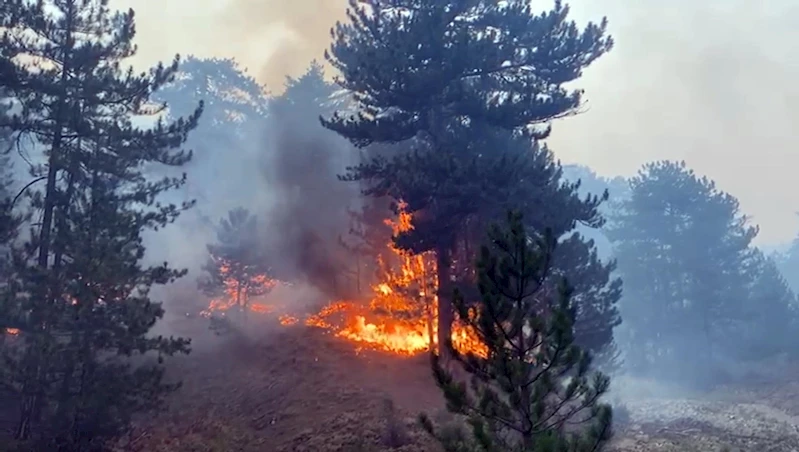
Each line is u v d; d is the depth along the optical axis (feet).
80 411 56.75
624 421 76.43
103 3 70.95
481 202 74.79
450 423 56.39
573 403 48.98
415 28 82.64
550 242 38.65
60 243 59.93
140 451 61.16
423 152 84.02
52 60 69.77
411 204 78.54
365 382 73.41
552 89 88.43
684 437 69.77
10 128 70.69
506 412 35.29
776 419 81.10
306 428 62.95
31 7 67.56
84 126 65.16
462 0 86.94
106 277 58.13
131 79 70.23
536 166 78.95
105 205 62.90
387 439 57.47
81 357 57.98
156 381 60.85
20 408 66.90
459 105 81.97
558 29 86.94
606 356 77.36
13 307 57.67
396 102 84.12
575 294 72.74
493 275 37.09
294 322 100.68
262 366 80.28
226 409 70.28
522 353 36.70
